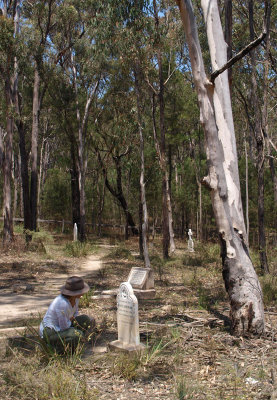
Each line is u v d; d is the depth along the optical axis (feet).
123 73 52.01
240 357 18.61
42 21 79.97
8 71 66.95
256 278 21.75
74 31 80.53
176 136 84.48
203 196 100.12
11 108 68.44
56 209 115.65
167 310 28.43
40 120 112.68
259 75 54.70
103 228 120.26
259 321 21.17
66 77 89.45
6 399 14.39
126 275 46.93
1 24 63.82
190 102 81.87
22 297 33.86
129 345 18.88
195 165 92.89
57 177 116.98
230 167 22.58
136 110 48.62
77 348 17.99
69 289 19.16
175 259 60.80
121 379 16.26
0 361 17.84
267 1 37.63
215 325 23.70
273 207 82.43
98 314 27.45
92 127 91.09
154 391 15.16
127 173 97.60
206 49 60.95
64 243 79.97
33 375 16.05
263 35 19.99
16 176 131.34
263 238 44.47
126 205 99.04
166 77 77.20
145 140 60.80
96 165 110.63
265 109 40.42
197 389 15.07
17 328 22.82
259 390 15.12
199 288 35.99
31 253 63.62
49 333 18.39
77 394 14.61
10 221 68.18
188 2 22.49
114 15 42.98
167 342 20.22
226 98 23.08
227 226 21.77
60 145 117.70
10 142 69.67
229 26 32.58
